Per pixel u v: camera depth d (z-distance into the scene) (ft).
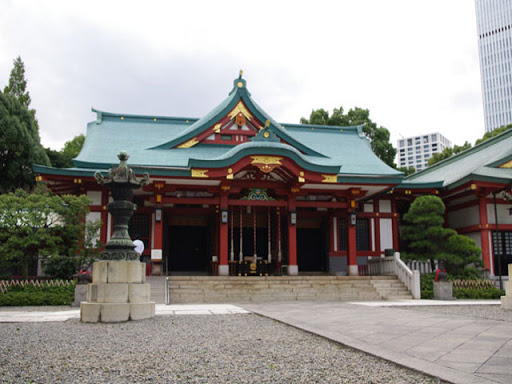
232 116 101.45
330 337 33.32
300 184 93.15
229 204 93.76
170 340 33.35
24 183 143.54
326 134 125.49
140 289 45.73
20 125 135.23
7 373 23.94
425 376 22.76
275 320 45.52
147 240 101.40
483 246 98.89
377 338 33.14
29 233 72.33
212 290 76.48
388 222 112.68
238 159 87.45
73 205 77.71
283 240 109.60
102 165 90.79
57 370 24.56
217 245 104.01
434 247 91.97
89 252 81.10
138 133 112.27
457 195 107.86
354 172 101.40
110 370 24.47
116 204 46.96
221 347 30.68
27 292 69.10
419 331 36.32
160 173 87.04
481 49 466.70
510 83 442.91
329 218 111.86
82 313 43.83
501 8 456.86
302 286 80.02
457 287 83.41
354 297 78.33
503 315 49.21
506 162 102.99
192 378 22.90
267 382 22.13
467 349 28.58
